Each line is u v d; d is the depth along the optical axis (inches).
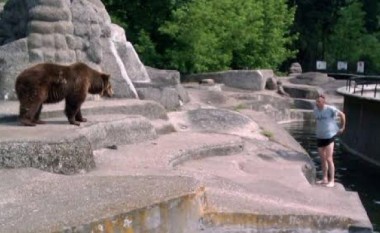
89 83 411.2
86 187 286.5
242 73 1108.5
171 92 641.0
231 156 496.4
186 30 1090.1
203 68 1123.3
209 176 393.4
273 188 401.4
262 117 770.2
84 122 419.8
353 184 595.8
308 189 418.0
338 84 1326.3
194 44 1095.0
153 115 540.1
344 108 873.5
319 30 1977.1
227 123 610.5
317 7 1948.8
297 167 492.4
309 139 860.0
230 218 309.7
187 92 829.2
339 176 634.2
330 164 478.3
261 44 1277.1
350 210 369.4
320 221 329.7
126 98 562.6
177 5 1135.0
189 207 284.2
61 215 242.5
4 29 571.5
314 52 1999.3
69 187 286.5
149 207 260.7
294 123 1041.5
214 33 1146.7
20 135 343.6
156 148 448.1
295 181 438.0
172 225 273.6
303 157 544.7
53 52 523.8
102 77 419.8
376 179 620.4
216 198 333.4
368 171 663.1
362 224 335.9
